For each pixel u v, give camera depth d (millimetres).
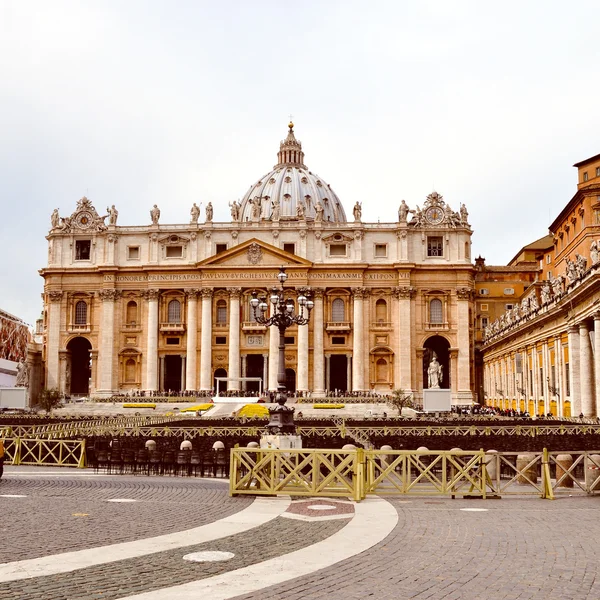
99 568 14945
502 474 36031
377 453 27219
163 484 30469
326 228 131000
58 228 134625
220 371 130625
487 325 147625
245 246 128750
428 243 131125
